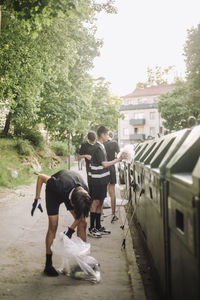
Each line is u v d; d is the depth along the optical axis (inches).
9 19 426.0
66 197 136.0
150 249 144.3
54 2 265.3
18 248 175.5
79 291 122.7
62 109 725.3
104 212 273.6
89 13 319.0
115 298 116.6
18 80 507.5
